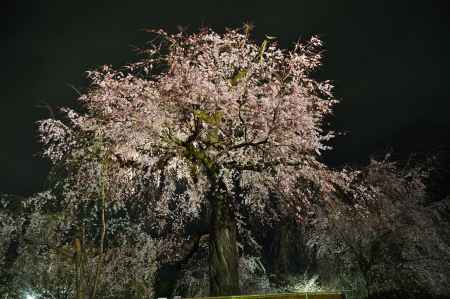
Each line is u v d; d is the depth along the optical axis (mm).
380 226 16641
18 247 14188
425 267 16266
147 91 13156
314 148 13164
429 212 17531
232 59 13953
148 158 13219
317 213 17078
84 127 12977
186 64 12930
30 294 14055
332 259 17703
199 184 13578
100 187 12891
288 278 17781
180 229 15922
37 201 14141
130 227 15141
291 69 13562
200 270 15914
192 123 13219
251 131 13406
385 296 16703
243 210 16062
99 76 13109
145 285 14312
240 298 8312
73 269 13641
